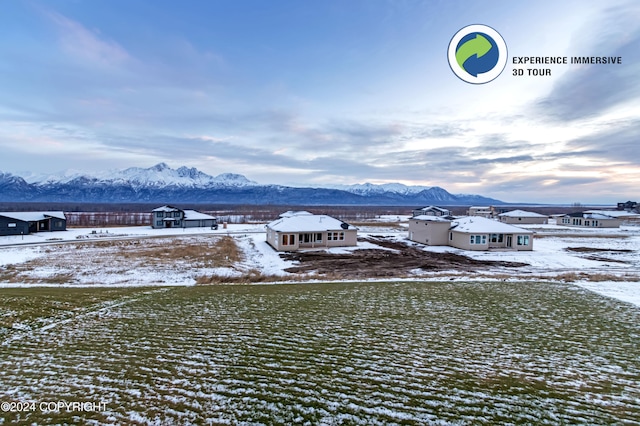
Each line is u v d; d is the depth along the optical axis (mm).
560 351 10703
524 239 39188
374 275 25188
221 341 11367
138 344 11055
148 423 6914
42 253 33094
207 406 7527
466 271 27109
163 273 24984
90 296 17469
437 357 10203
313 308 15469
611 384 8656
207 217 69500
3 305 15406
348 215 132500
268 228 43656
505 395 8094
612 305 15984
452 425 6906
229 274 24906
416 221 46562
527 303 16359
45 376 8867
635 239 48719
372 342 11352
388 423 6957
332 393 8109
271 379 8766
